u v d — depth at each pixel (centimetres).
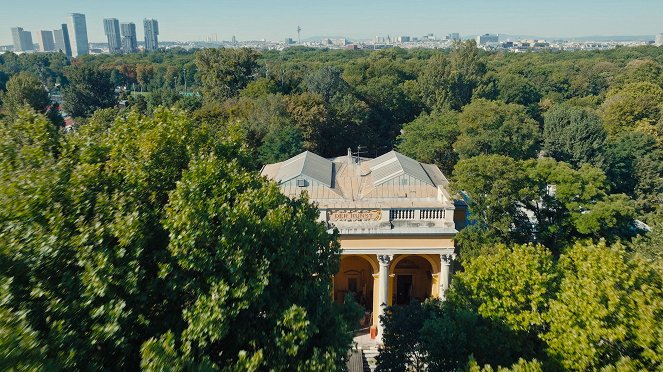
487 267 2331
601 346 1844
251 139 6525
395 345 2472
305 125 7012
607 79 13262
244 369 1455
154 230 1773
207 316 1515
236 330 1688
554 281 2255
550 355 1964
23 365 1106
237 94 9031
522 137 6631
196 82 14812
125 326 1521
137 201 1812
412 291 3894
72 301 1430
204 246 1662
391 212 3278
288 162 4166
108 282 1460
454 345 2211
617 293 1816
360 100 9012
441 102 9775
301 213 2017
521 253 2292
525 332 2180
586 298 1866
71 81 10956
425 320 2414
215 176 1895
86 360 1384
